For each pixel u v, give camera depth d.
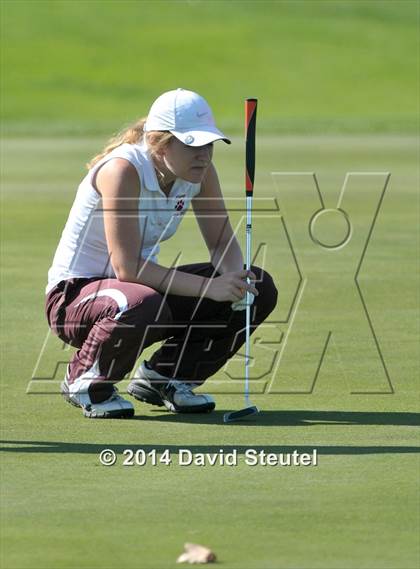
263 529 12.67
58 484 14.26
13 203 44.78
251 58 119.94
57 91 106.75
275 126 83.19
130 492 13.97
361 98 108.44
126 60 117.75
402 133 77.12
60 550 12.05
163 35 125.56
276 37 126.31
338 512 13.22
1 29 124.25
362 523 12.84
